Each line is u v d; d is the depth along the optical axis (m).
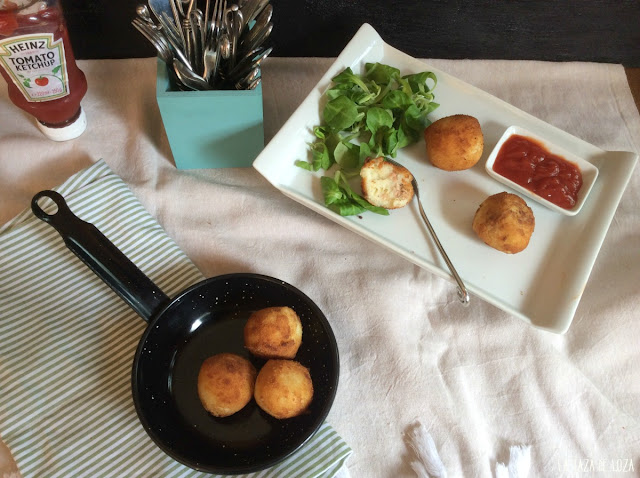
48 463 0.69
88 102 1.00
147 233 0.86
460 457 0.75
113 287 0.71
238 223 0.90
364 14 1.03
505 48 1.11
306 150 0.88
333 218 0.83
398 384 0.79
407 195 0.84
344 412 0.77
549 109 1.07
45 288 0.81
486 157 0.92
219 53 0.81
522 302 0.80
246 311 0.81
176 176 0.94
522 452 0.75
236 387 0.70
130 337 0.79
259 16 0.83
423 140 0.93
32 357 0.75
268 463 0.64
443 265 0.82
